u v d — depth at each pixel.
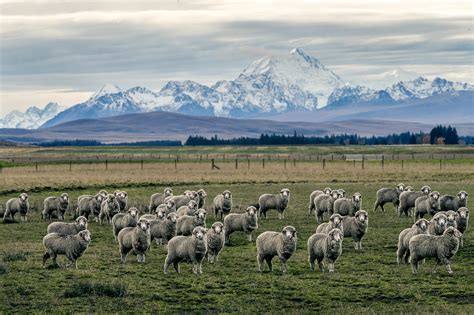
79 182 71.56
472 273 27.06
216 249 29.78
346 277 26.48
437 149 193.62
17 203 45.75
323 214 46.84
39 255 31.50
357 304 23.00
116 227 35.56
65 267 28.50
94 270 27.98
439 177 78.50
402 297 23.78
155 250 32.72
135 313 22.12
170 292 24.55
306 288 24.86
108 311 22.28
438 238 26.88
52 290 24.69
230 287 25.25
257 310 22.42
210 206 51.78
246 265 29.25
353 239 34.38
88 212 45.84
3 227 42.69
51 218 47.31
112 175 80.38
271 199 45.12
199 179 76.88
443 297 23.77
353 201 41.47
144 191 65.19
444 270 27.67
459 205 43.09
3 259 30.33
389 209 50.56
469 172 84.25
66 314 21.91
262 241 27.89
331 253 27.19
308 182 74.75
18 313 22.00
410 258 27.53
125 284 25.17
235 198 57.91
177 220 33.62
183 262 29.89
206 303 23.30
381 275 26.86
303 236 37.44
